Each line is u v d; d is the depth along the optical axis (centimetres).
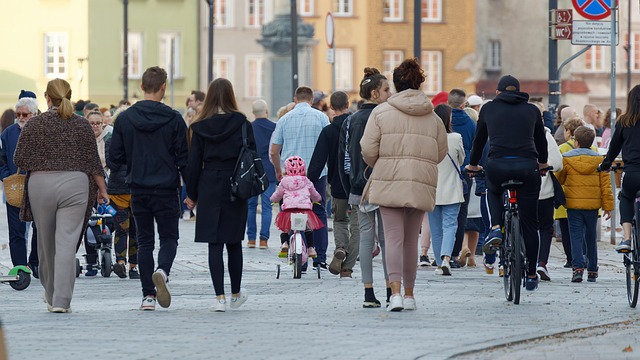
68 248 2917
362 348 2297
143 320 2730
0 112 15662
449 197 3922
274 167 4562
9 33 15638
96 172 2966
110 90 15712
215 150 2853
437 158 2911
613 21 4756
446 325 2656
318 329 2567
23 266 3606
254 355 2211
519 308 3008
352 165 3048
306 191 3916
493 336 2478
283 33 15888
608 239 5412
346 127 3167
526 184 3144
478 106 4819
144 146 2891
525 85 16512
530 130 3145
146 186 2877
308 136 4338
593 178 3769
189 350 2269
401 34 16238
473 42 16475
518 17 16512
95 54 15700
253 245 5038
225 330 2548
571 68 16438
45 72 15700
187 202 2911
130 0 15800
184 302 3164
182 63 15938
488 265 3984
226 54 15988
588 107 5778
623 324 2733
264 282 3719
